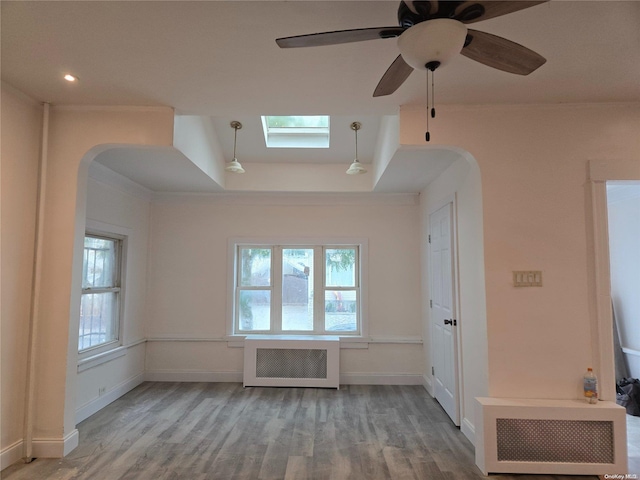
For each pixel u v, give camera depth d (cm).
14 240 266
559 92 267
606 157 280
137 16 189
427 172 395
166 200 502
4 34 203
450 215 360
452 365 355
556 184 281
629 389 376
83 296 374
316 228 503
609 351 269
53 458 276
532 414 254
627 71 239
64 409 280
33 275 280
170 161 356
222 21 193
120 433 324
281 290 510
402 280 494
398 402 409
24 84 259
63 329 282
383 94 212
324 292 509
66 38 207
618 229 446
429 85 257
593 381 261
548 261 276
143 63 233
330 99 279
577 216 279
